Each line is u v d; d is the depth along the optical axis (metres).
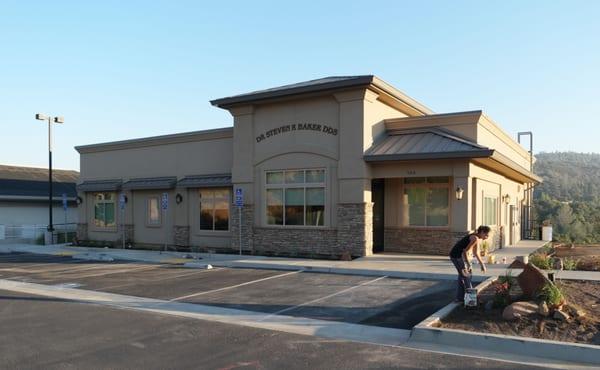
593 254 20.73
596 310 9.16
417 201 20.88
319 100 20.11
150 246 26.05
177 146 25.31
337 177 19.55
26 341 8.20
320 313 10.27
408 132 20.56
